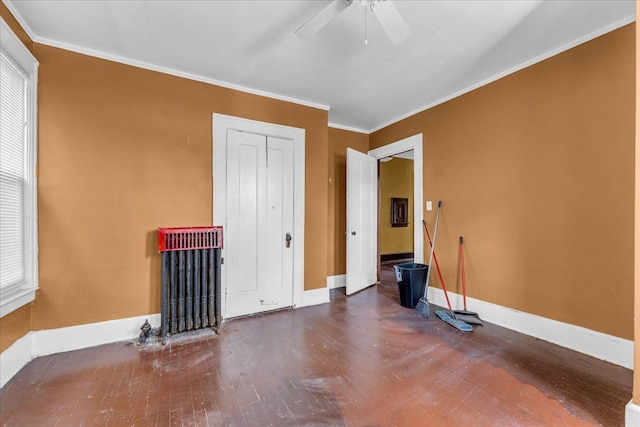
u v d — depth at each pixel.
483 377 1.94
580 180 2.30
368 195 4.44
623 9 1.97
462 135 3.23
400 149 4.09
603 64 2.18
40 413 1.60
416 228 3.77
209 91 2.96
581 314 2.28
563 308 2.39
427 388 1.82
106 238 2.49
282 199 3.39
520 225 2.69
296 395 1.76
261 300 3.23
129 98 2.59
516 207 2.72
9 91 1.93
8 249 1.93
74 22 2.10
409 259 6.78
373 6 1.59
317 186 3.64
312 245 3.59
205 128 2.93
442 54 2.54
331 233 4.41
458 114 3.28
